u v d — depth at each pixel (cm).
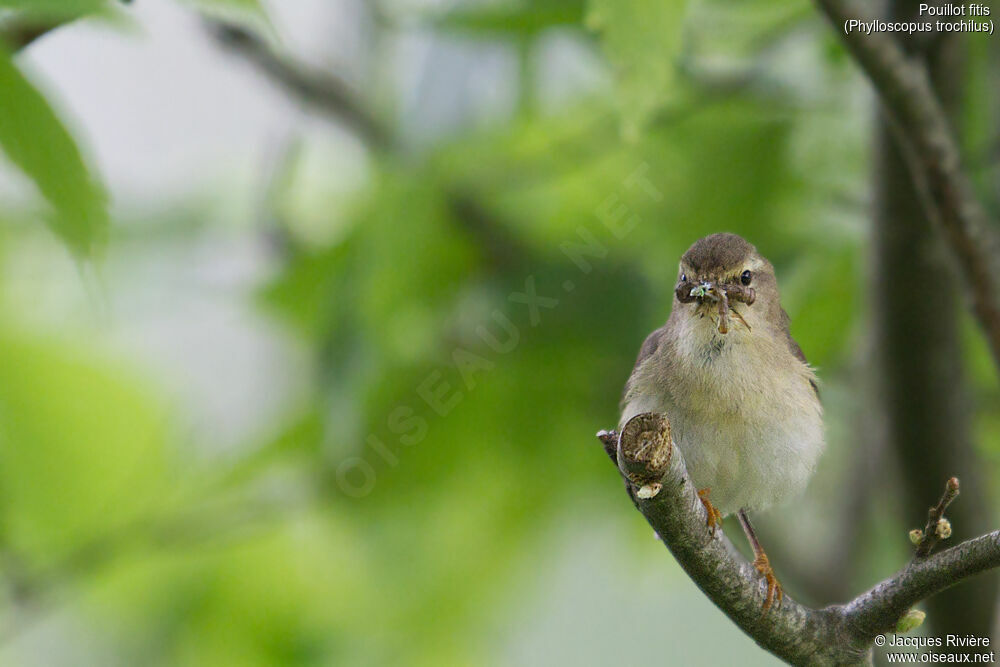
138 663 1224
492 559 1179
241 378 1259
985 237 809
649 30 696
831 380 1145
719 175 1062
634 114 705
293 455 1009
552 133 1094
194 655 1223
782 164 1058
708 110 1064
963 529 988
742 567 605
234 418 1220
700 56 1041
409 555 1163
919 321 930
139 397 1155
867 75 782
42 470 1117
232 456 1027
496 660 1306
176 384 1230
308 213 1190
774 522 1210
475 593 1198
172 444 1164
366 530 1143
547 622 1489
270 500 1073
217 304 1150
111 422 1141
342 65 1164
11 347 1112
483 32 961
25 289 1141
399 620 1217
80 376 1137
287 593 1234
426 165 995
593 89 1145
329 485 1054
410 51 1116
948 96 911
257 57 1115
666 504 561
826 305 1097
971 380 1163
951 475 977
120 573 1202
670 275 1045
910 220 902
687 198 1070
